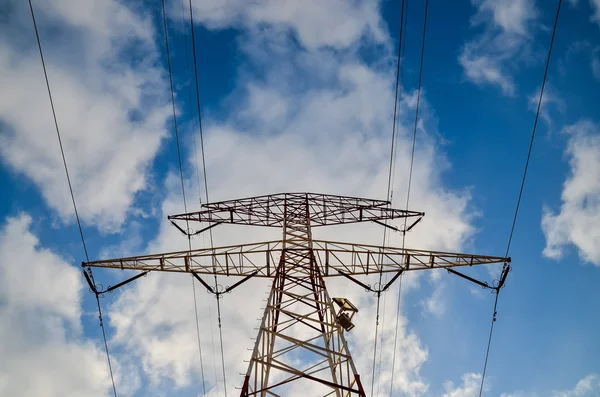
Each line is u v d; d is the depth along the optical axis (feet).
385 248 66.69
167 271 63.72
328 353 49.88
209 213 90.74
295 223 82.89
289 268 62.54
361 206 95.20
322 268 65.16
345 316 52.06
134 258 63.41
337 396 45.88
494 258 66.69
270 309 50.80
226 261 64.39
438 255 66.80
